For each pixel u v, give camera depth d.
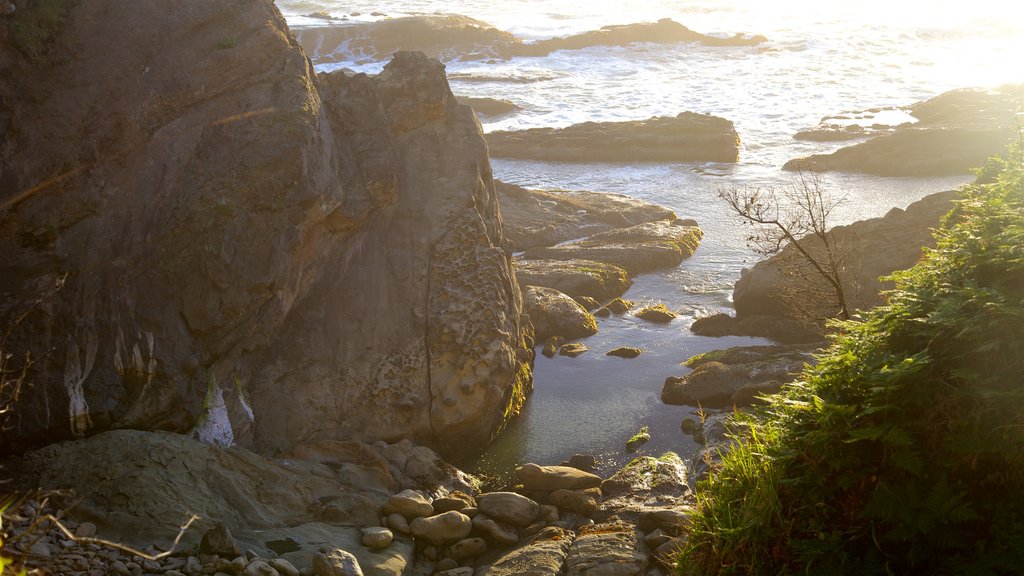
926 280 5.52
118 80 9.73
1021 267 5.12
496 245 11.85
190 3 10.58
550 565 7.55
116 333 8.77
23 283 8.68
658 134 26.77
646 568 7.53
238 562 7.05
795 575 4.98
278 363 9.86
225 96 10.27
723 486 5.71
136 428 8.64
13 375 8.30
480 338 10.45
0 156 9.02
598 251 17.36
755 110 32.34
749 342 13.73
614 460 10.27
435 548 8.12
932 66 40.28
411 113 11.89
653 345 13.77
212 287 9.23
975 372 4.79
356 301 10.52
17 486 7.85
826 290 13.45
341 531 8.06
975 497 4.77
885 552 4.83
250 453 8.66
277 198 9.70
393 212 11.29
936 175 24.02
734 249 18.34
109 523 7.55
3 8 9.68
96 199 9.16
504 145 27.34
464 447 10.30
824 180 23.67
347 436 9.76
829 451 5.04
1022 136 6.43
